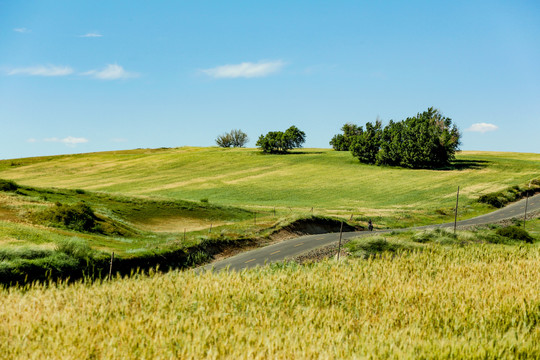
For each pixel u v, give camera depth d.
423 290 15.46
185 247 34.22
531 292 14.55
